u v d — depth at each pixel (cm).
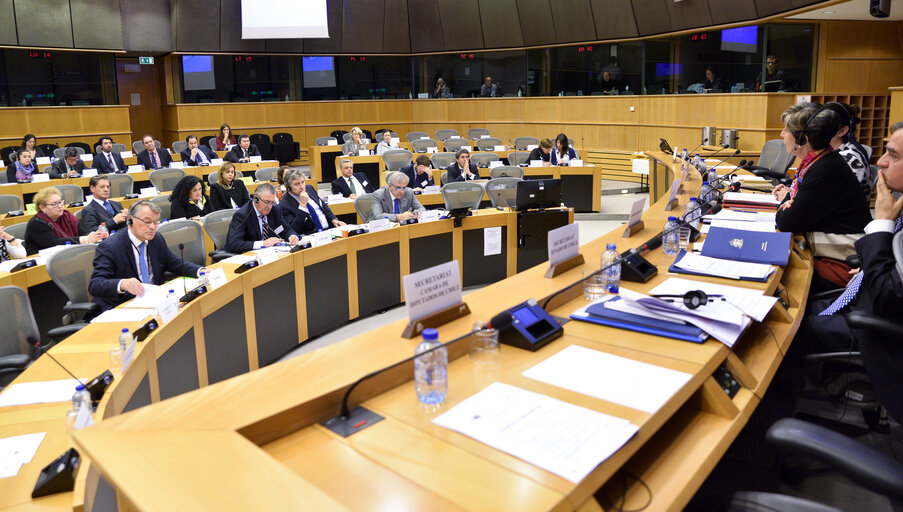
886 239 223
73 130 1371
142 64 1579
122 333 282
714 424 176
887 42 1112
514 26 1445
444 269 216
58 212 553
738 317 213
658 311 218
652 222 418
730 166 838
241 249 532
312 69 1582
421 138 1341
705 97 1177
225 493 111
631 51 1316
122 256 411
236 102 1536
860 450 155
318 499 109
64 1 1312
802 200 332
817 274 335
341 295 537
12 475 186
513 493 124
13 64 1304
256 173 911
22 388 246
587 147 1403
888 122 1123
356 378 168
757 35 1107
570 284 267
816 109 355
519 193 639
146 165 1106
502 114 1519
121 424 140
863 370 292
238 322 416
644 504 141
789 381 335
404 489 127
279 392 159
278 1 1466
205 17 1450
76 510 167
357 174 808
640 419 151
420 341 199
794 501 156
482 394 166
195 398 156
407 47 1582
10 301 329
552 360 188
